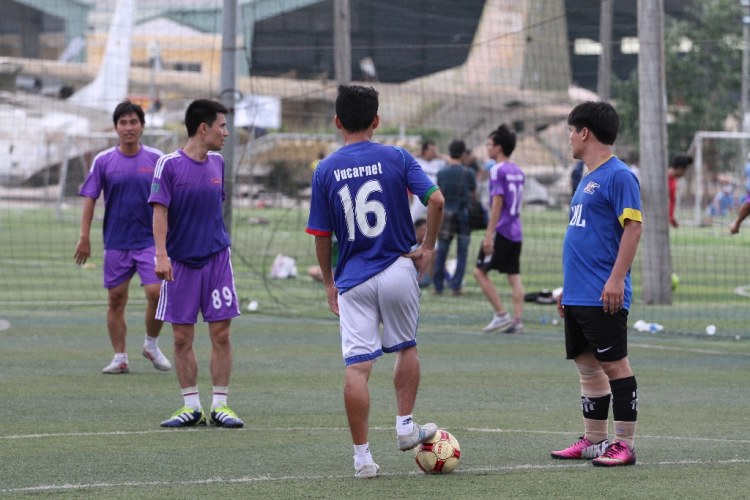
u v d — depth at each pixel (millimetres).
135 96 80688
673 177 34062
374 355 11336
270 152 76375
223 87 29359
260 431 14008
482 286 25391
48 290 34000
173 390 17281
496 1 70750
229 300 14727
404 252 11570
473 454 12516
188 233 14594
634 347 23141
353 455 12430
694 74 90625
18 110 80750
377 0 70875
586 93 74438
